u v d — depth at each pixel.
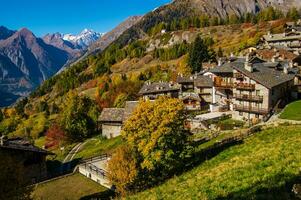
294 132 54.16
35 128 143.00
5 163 34.12
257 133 58.03
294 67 105.50
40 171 67.44
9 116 195.12
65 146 110.44
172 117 47.88
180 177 45.06
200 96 116.44
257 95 81.12
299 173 29.22
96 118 123.19
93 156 83.88
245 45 180.88
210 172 40.19
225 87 101.06
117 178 48.22
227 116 88.50
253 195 26.86
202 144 63.81
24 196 34.41
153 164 47.16
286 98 85.75
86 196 55.75
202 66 157.50
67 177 66.06
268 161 36.66
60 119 129.00
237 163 40.00
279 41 158.50
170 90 127.62
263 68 91.62
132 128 48.81
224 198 29.14
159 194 37.97
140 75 187.25
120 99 148.62
